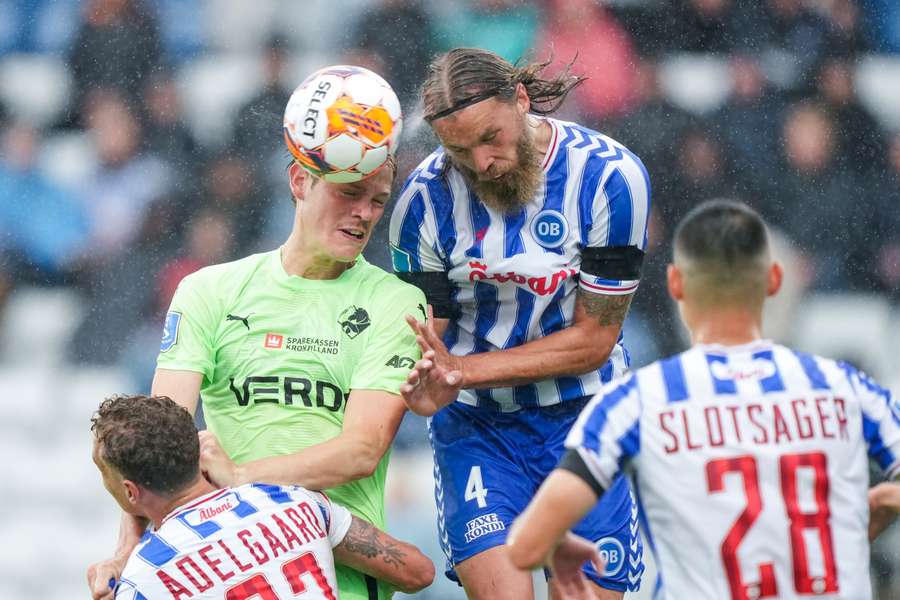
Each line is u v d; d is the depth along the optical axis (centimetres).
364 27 3744
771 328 3475
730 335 1144
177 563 1298
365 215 1462
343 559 1427
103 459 1337
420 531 2764
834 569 1083
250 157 3650
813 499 1091
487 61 1492
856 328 3472
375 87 1440
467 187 1600
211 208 3603
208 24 3834
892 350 3466
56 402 3328
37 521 3028
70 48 3844
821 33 3750
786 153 3625
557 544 1113
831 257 3553
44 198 3656
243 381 1483
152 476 1317
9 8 3869
